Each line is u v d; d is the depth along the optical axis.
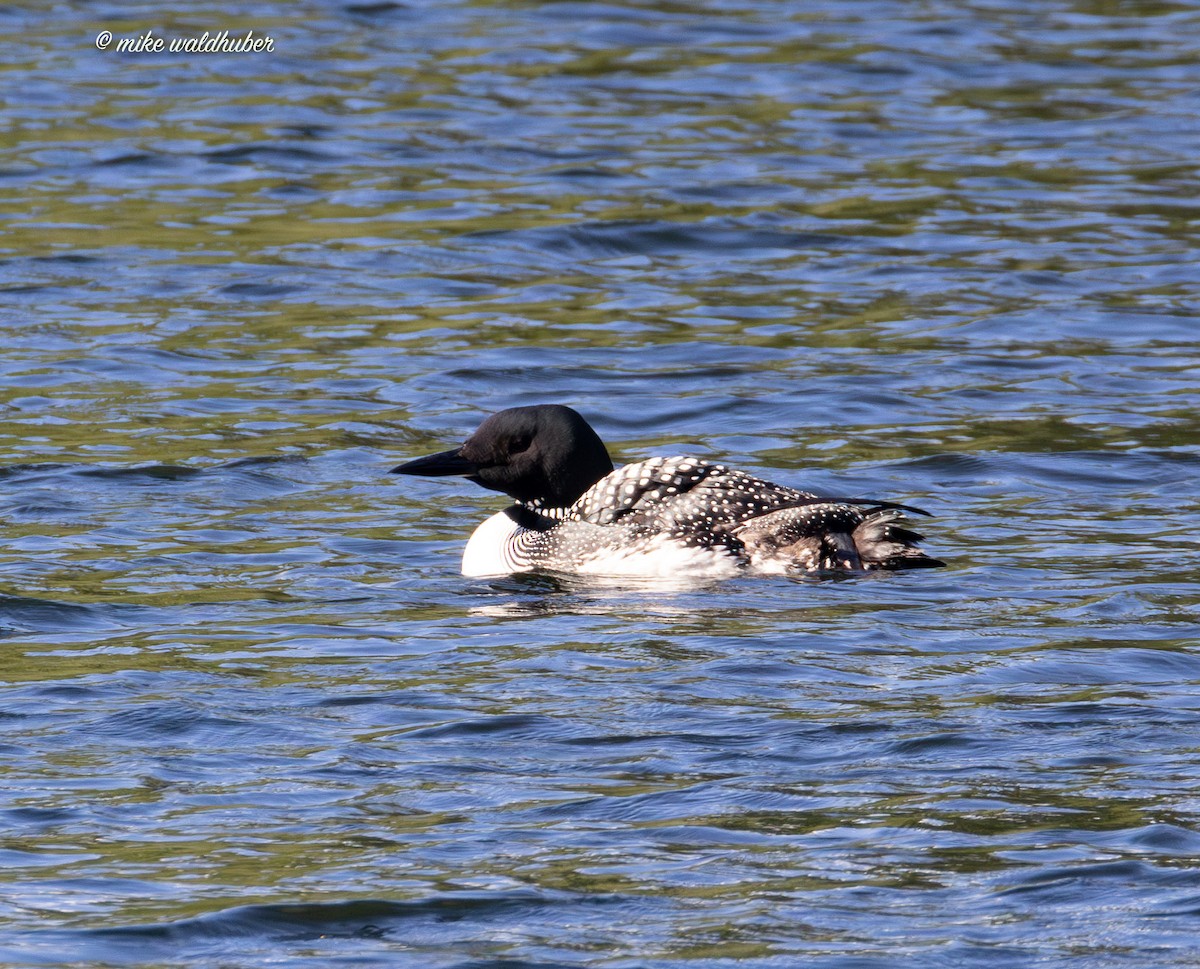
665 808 11.77
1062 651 14.73
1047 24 47.06
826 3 49.28
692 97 40.03
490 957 9.93
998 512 19.16
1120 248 30.19
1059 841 11.20
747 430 22.44
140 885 10.74
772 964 9.84
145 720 13.40
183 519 19.16
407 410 23.20
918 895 10.57
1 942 10.07
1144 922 10.21
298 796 12.04
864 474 20.66
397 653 14.98
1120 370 24.48
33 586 16.83
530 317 27.27
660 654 14.84
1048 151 36.00
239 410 23.11
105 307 27.38
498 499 20.19
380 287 28.66
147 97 39.44
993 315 26.97
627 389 24.11
